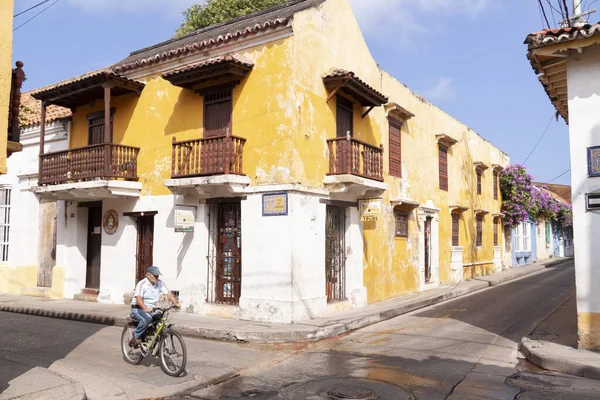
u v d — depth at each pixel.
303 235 11.38
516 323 11.41
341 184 12.09
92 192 13.45
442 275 19.42
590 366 7.09
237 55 11.76
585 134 8.16
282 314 10.88
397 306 13.52
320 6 12.49
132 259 13.92
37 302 14.60
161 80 13.58
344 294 13.24
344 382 6.82
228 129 11.36
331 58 12.88
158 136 13.48
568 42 7.84
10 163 17.38
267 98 11.55
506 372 7.37
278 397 6.25
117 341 9.70
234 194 11.73
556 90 9.27
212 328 10.28
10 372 6.99
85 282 15.30
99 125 14.89
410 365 7.75
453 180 21.14
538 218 34.09
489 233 25.64
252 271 11.39
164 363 7.36
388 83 15.88
